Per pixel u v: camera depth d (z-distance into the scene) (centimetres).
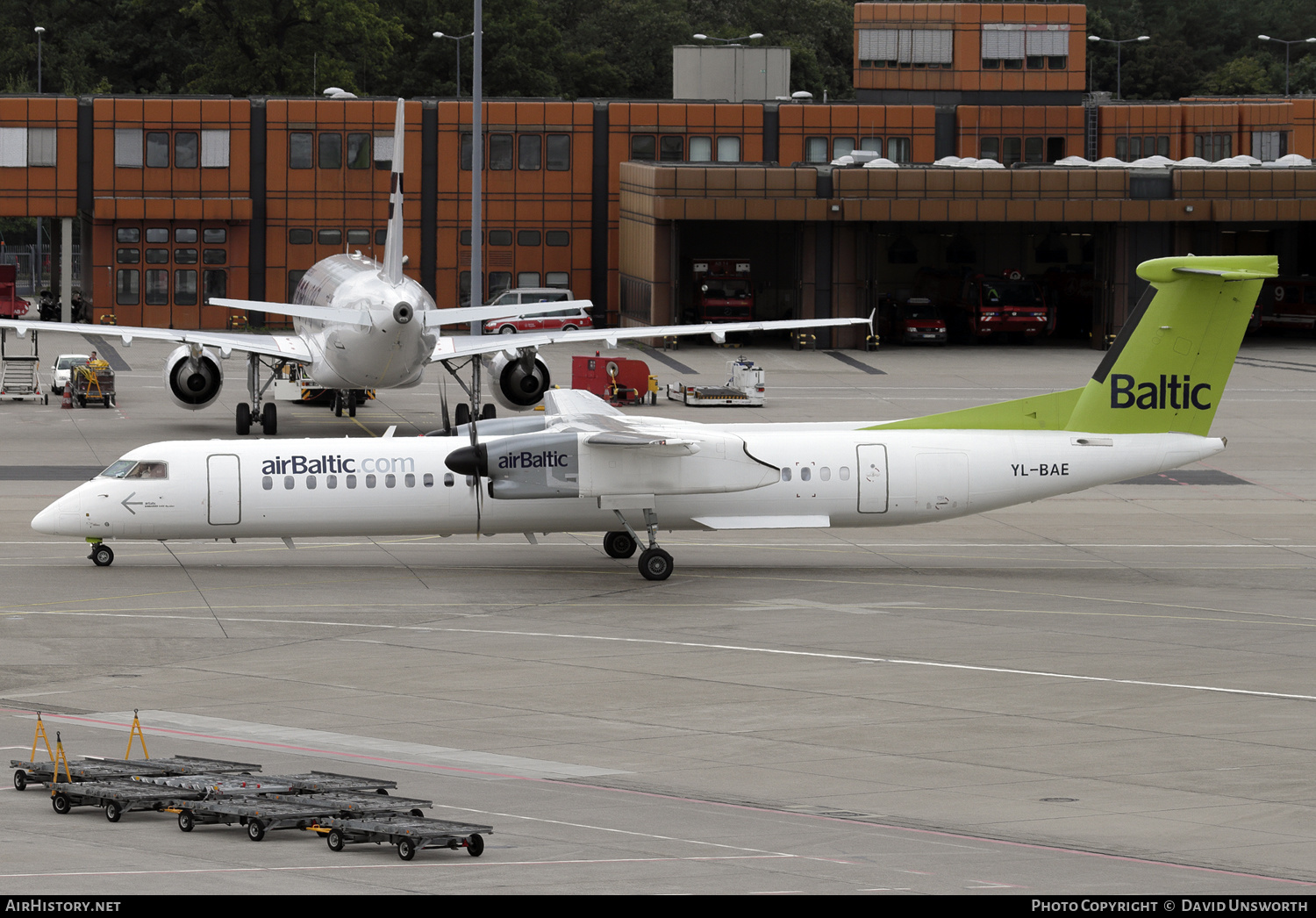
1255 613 13338
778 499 14575
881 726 9756
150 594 13625
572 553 15862
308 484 14412
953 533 17225
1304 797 8238
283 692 10519
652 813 7769
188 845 7025
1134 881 6638
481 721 9800
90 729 9462
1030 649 11925
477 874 6562
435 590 13975
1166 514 18312
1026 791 8331
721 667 11294
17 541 15775
